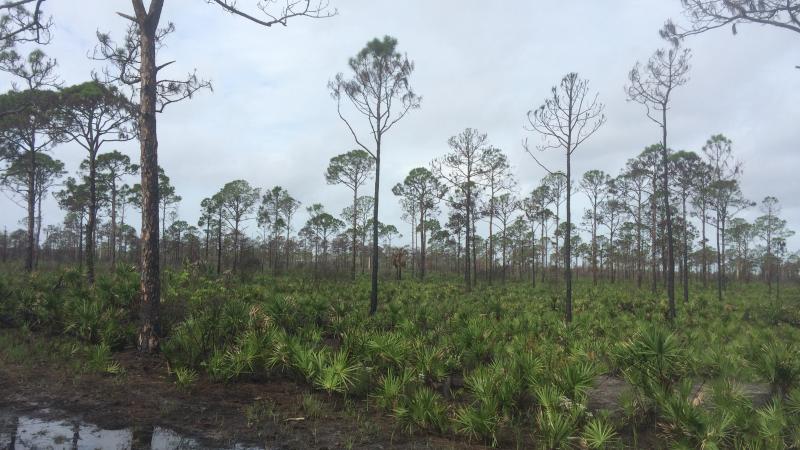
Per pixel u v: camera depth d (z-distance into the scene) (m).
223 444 4.57
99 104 18.11
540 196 31.03
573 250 45.91
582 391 5.50
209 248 37.66
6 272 18.06
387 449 4.70
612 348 7.43
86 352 7.22
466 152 25.44
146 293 7.94
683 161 22.44
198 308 9.90
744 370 6.46
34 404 5.38
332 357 6.81
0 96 17.78
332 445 4.71
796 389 5.35
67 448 4.26
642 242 36.88
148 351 7.75
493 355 7.55
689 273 46.72
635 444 4.89
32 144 20.22
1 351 7.34
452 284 27.92
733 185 23.17
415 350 7.14
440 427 5.23
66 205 31.45
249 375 6.86
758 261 47.50
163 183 36.41
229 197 35.22
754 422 4.70
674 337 5.90
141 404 5.54
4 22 11.70
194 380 6.43
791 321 14.56
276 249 41.16
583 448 4.85
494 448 4.89
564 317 14.06
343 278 27.64
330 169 31.86
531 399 5.82
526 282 37.31
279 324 8.97
